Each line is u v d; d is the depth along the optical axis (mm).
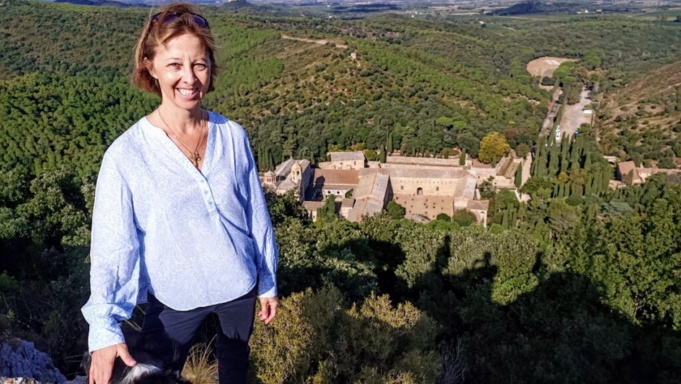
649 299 17500
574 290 17609
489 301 17328
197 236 3359
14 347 7461
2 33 128125
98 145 65250
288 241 21234
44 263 20438
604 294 17438
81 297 15109
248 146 3754
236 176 3553
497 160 90188
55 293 15266
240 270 3564
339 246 23578
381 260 25531
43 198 24609
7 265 21266
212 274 3461
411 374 8375
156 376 3424
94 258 3121
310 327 8422
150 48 3230
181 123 3365
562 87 154125
